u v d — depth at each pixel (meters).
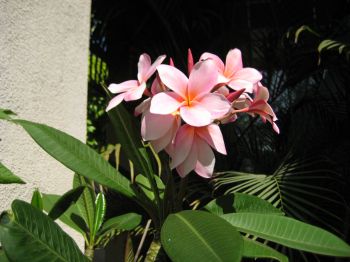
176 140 0.30
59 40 0.67
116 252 0.77
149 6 1.25
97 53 1.18
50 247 0.25
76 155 0.33
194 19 1.32
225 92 0.35
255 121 0.94
